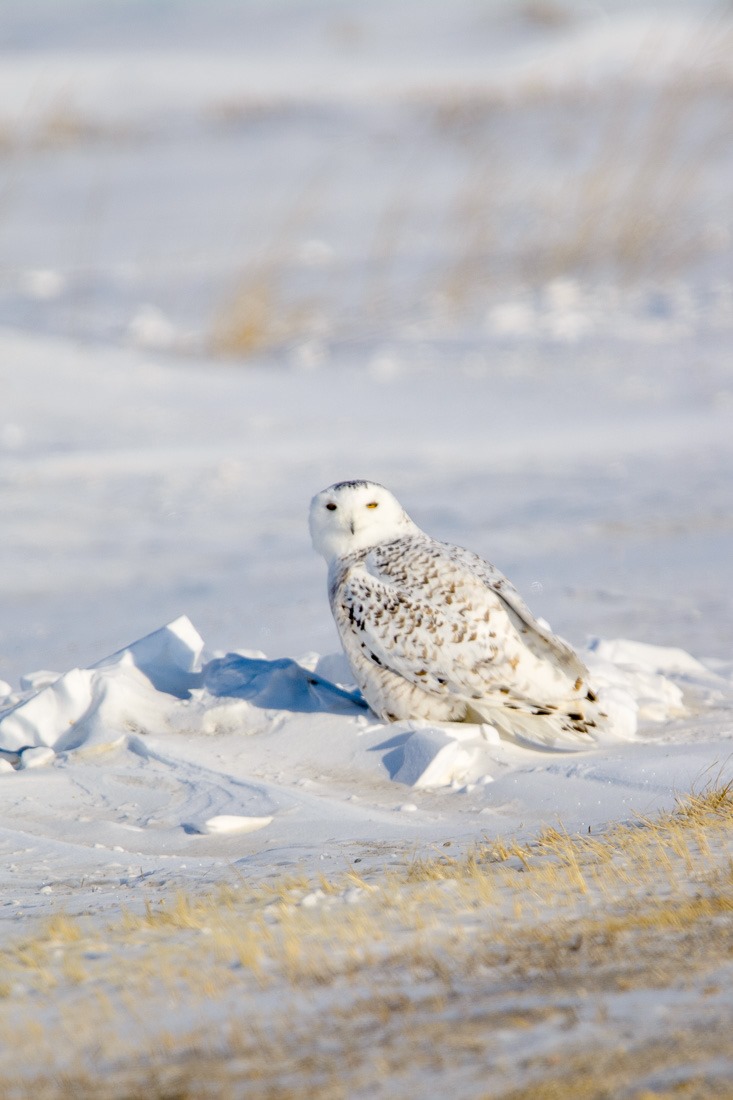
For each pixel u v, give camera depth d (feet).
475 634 25.62
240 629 42.65
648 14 273.54
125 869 20.72
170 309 114.83
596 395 85.66
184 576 51.62
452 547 27.48
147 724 27.71
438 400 86.43
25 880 20.29
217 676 29.30
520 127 181.88
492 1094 11.29
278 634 41.68
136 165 179.42
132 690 28.19
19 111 214.07
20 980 14.92
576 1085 11.32
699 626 40.52
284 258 122.11
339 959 14.69
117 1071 12.27
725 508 58.39
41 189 167.43
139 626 44.47
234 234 140.67
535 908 16.17
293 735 26.81
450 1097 11.30
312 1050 12.36
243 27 335.47
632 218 123.34
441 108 199.41
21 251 138.51
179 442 76.02
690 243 121.70
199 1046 12.66
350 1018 13.00
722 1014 12.43
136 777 25.29
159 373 92.27
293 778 25.29
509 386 89.40
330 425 80.18
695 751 24.98
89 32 340.39
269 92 231.71
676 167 145.79
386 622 26.13
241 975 14.44
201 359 101.24
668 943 14.44
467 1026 12.60
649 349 96.43
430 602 25.98
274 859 20.54
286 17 345.51
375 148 180.65
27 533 58.75
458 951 14.69
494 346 100.27
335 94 223.92
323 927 15.90
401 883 18.21
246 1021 13.14
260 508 62.49
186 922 16.70
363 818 22.81
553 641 25.89
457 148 174.91
